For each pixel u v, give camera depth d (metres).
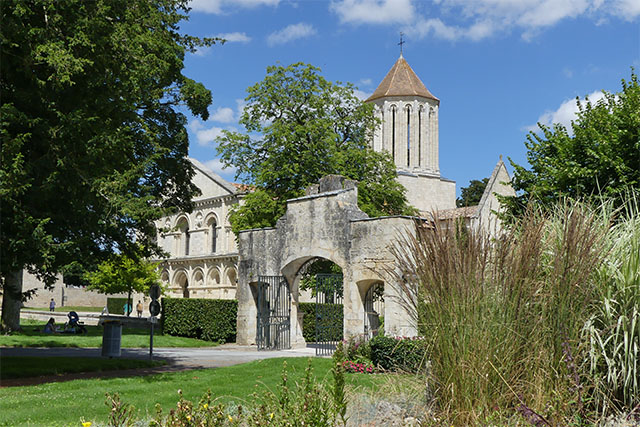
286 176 31.17
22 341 23.78
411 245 6.69
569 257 6.07
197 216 59.22
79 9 14.15
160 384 12.31
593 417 5.93
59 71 13.01
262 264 22.98
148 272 44.66
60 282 67.62
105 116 15.20
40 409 9.48
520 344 5.79
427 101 63.75
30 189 13.48
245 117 32.72
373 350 15.23
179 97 27.12
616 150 17.61
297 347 22.48
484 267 5.95
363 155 32.00
